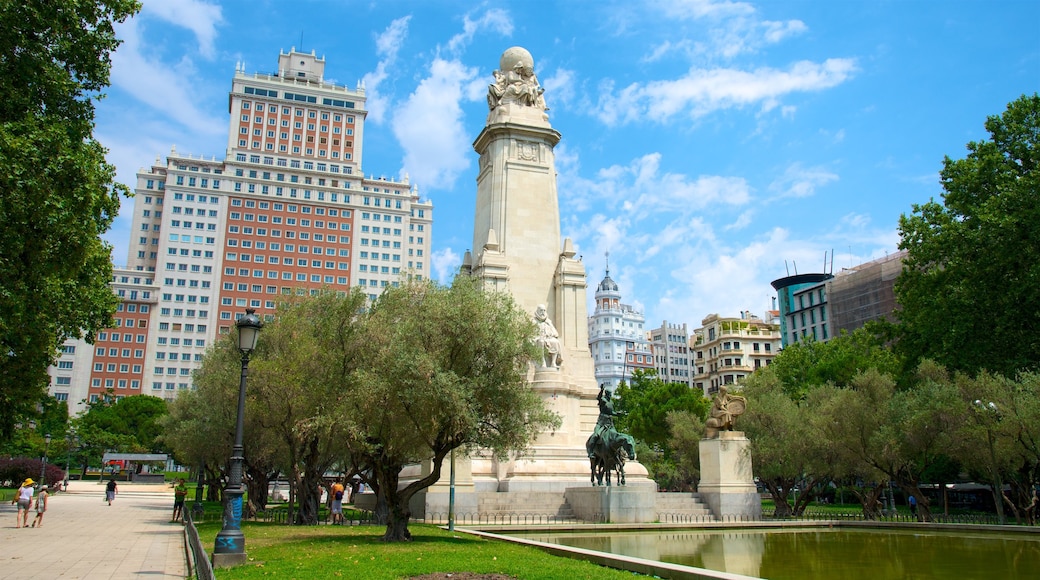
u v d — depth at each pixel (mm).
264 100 153250
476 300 24969
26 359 27672
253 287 145000
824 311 123688
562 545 21984
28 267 21672
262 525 32375
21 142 19453
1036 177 37062
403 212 158125
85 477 112625
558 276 47031
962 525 29219
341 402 26578
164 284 141625
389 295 30734
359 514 41469
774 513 45594
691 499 38438
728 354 134625
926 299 43312
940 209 45500
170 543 25844
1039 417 31578
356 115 160125
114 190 27422
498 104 50875
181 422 50000
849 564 18562
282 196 149500
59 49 22625
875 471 39406
